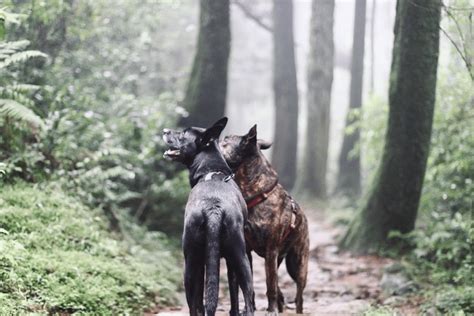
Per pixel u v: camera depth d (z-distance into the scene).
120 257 9.91
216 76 17.28
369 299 10.66
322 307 10.03
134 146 14.28
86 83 15.24
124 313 7.92
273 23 30.14
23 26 12.74
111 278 8.62
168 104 16.86
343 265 13.55
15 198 9.53
